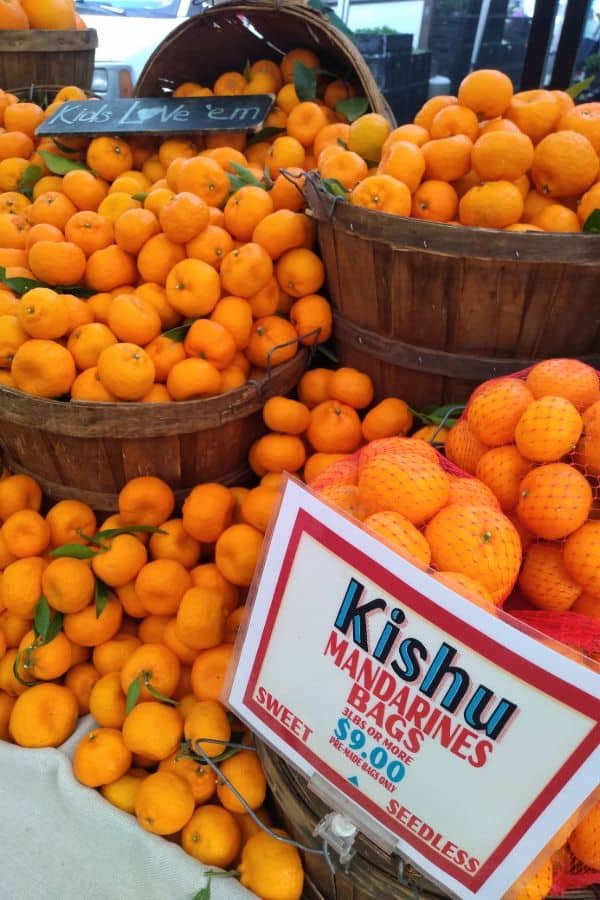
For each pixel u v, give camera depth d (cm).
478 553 87
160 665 133
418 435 148
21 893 124
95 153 196
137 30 430
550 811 73
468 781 78
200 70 233
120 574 143
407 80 358
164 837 120
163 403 147
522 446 99
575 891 92
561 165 140
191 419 150
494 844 78
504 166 141
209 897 109
